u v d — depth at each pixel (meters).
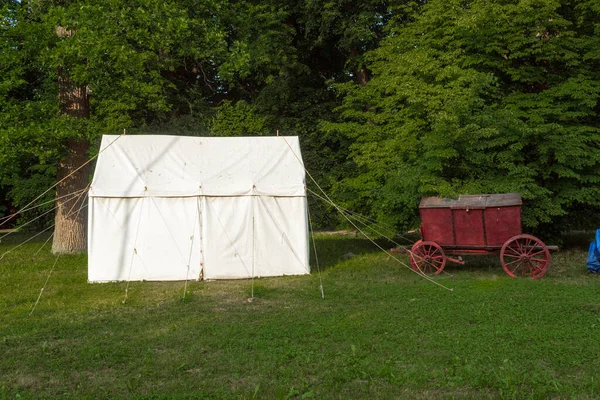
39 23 15.33
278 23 24.84
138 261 12.89
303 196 13.52
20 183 27.08
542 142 13.71
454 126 13.09
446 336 7.79
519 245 12.25
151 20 15.23
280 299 10.70
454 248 12.74
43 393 6.11
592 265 12.55
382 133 17.06
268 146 14.44
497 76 15.48
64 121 15.17
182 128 22.09
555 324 8.26
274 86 26.19
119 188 13.01
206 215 13.05
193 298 10.92
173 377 6.52
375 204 15.47
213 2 17.44
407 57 15.62
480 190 13.29
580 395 5.67
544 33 15.23
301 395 5.86
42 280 13.11
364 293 10.95
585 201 13.89
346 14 24.77
